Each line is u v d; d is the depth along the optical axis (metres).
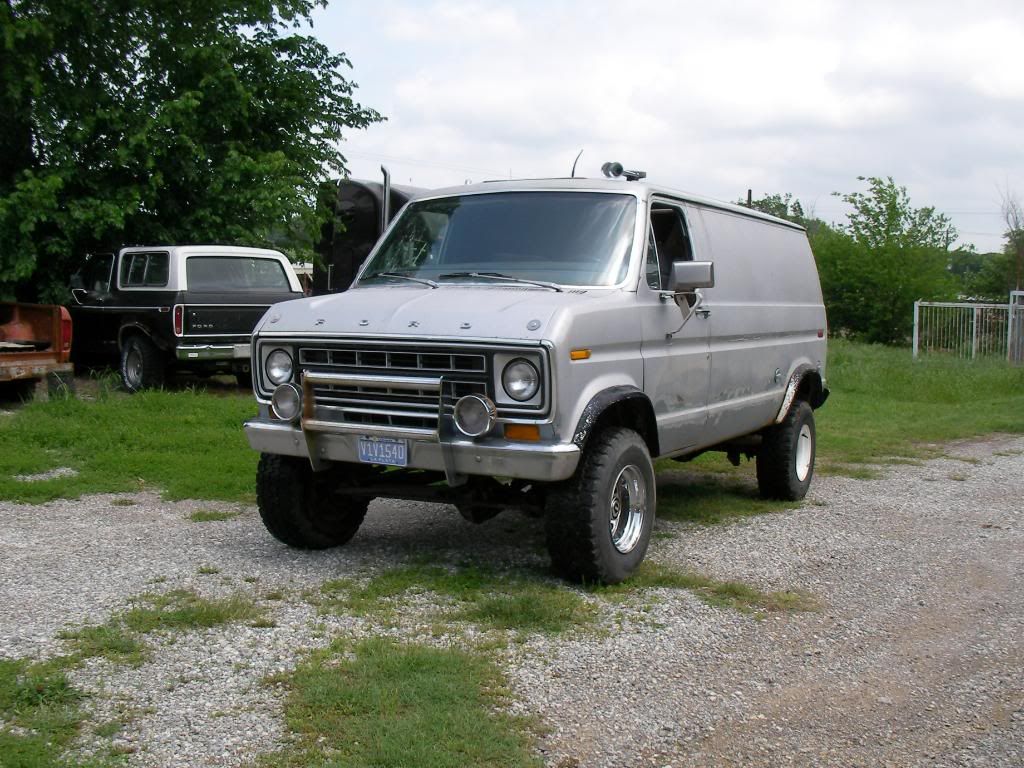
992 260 45.78
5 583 5.81
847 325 34.31
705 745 4.03
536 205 6.71
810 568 6.68
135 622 5.11
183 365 14.23
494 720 4.09
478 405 5.39
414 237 6.92
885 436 13.13
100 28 16.31
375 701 4.20
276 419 6.12
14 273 15.03
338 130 19.19
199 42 17.09
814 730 4.20
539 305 5.59
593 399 5.63
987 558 7.06
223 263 14.32
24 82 15.25
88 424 11.06
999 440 13.23
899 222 33.59
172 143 16.16
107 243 16.45
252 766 3.68
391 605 5.53
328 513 6.66
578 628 5.27
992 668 4.96
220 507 7.96
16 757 3.63
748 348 7.81
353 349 5.80
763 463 8.69
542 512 6.02
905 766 3.90
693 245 7.10
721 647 5.11
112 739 3.87
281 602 5.55
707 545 7.22
